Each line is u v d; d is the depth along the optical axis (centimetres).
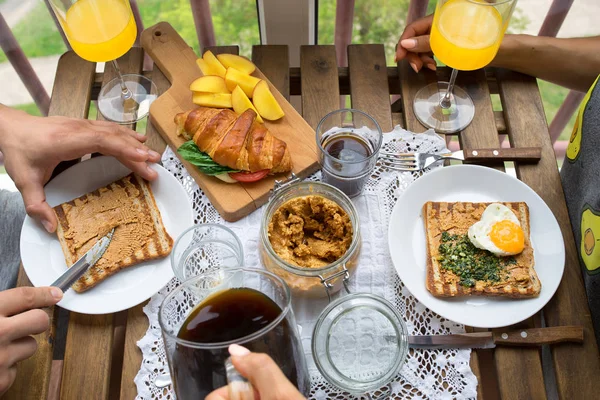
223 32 170
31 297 92
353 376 92
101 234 104
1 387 88
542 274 100
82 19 111
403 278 99
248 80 119
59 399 96
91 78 128
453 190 109
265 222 96
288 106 119
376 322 96
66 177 110
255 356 69
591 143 104
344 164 101
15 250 128
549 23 166
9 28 157
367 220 108
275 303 80
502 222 100
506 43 121
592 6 159
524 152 113
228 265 103
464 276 98
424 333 99
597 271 98
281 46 130
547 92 176
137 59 131
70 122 110
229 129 108
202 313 80
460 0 110
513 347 98
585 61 121
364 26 167
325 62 127
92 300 99
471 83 125
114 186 108
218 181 111
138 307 101
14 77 174
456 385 94
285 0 144
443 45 110
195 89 116
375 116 120
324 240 100
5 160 107
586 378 96
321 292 98
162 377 95
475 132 119
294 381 80
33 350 92
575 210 108
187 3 161
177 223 106
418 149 115
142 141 114
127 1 115
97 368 97
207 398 72
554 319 100
